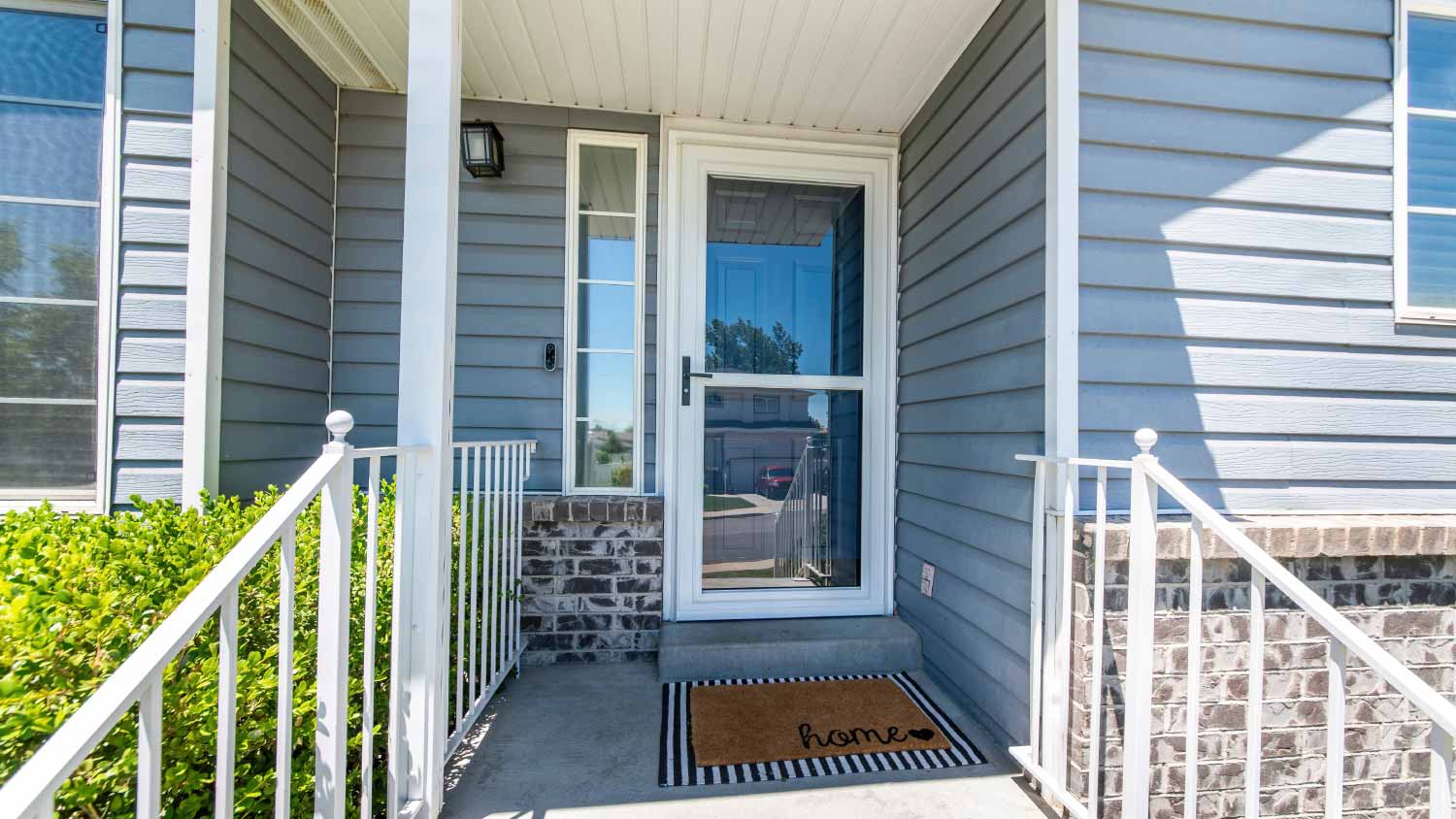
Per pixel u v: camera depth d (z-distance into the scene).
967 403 2.25
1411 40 2.00
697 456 2.80
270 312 2.23
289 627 1.00
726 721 2.08
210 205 1.94
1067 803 1.57
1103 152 1.80
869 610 2.86
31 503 1.88
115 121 1.91
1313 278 1.91
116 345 1.90
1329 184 1.92
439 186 1.49
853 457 2.93
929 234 2.61
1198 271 1.84
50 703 0.98
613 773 1.77
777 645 2.46
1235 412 1.85
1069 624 1.63
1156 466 1.37
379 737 1.54
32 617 1.02
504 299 2.72
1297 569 1.72
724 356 2.86
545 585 2.56
